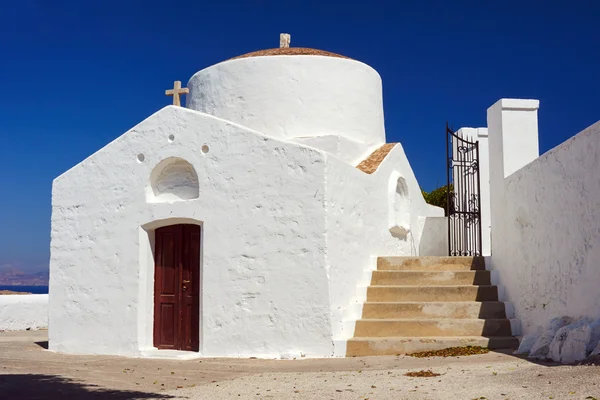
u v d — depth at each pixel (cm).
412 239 1688
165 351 1245
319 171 1141
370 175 1375
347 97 1521
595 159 889
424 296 1235
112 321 1280
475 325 1150
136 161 1301
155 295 1291
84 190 1347
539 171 1076
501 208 1261
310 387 795
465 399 680
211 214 1215
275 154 1178
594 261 890
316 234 1131
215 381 891
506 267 1236
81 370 1030
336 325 1132
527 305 1127
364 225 1323
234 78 1500
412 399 696
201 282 1209
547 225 1046
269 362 1071
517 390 700
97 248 1316
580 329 858
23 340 1573
